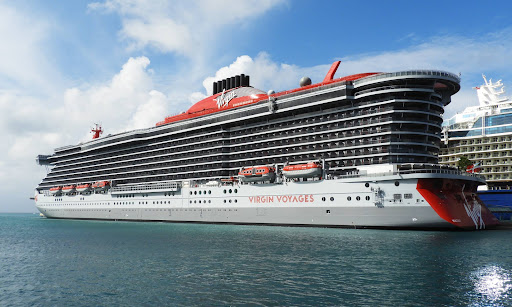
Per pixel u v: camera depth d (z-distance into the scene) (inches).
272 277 1071.0
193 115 3265.3
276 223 2375.7
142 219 3257.9
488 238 1708.9
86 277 1136.2
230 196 2625.5
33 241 2034.9
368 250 1429.6
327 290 944.3
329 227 2159.2
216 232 2171.5
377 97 2217.0
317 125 2420.0
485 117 3966.5
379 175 2010.3
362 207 2046.0
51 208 4313.5
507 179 3678.6
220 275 1106.7
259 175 2437.3
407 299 873.5
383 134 2137.1
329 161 2317.9
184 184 2997.0
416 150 2138.3
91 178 3890.3
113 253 1536.7
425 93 2161.7
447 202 1929.1
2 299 946.7
